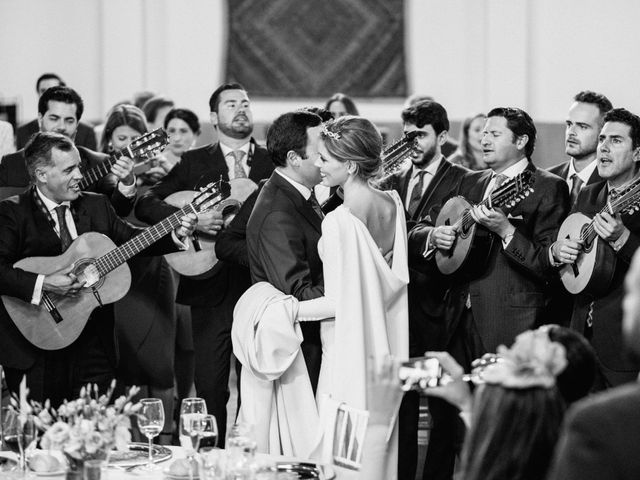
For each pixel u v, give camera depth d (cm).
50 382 495
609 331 465
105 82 959
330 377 426
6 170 589
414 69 1011
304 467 343
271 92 1005
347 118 431
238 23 998
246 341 429
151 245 505
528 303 483
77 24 973
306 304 427
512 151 505
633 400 190
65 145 487
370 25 1009
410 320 511
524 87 973
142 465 355
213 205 504
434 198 554
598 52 967
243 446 309
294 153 453
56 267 488
